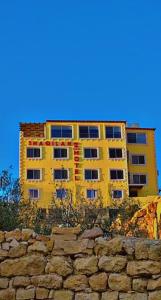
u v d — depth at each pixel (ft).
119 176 264.93
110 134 271.49
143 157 275.39
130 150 275.18
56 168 260.62
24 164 258.78
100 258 35.99
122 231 84.99
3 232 36.91
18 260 36.17
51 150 263.08
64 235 36.65
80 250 36.24
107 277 35.68
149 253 36.01
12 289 35.70
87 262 35.94
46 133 266.16
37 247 36.40
